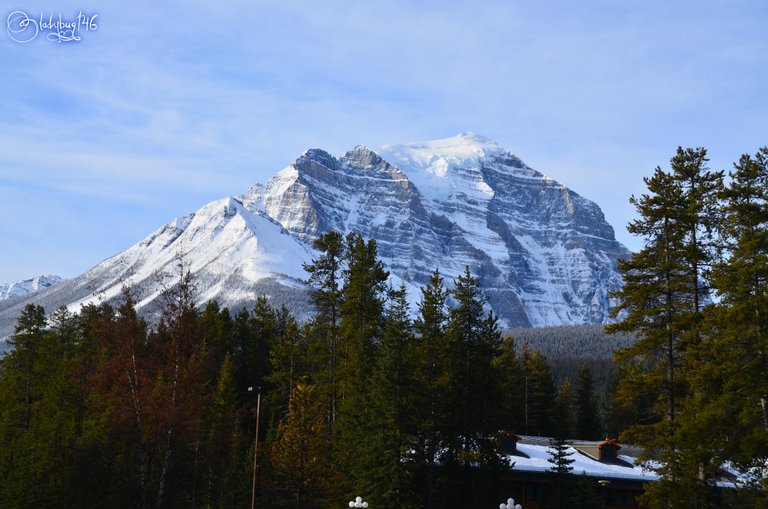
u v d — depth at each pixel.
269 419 93.38
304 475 70.25
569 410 139.88
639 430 51.06
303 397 72.69
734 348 47.78
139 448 59.94
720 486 57.22
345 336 75.19
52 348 94.69
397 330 69.25
